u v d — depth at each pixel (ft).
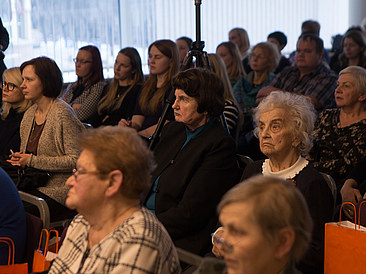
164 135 7.98
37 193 8.73
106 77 21.31
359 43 17.28
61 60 20.15
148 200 7.60
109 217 4.55
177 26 23.26
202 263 4.19
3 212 6.55
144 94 12.51
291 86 14.16
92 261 4.42
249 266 3.61
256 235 3.57
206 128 7.54
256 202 3.59
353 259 5.36
